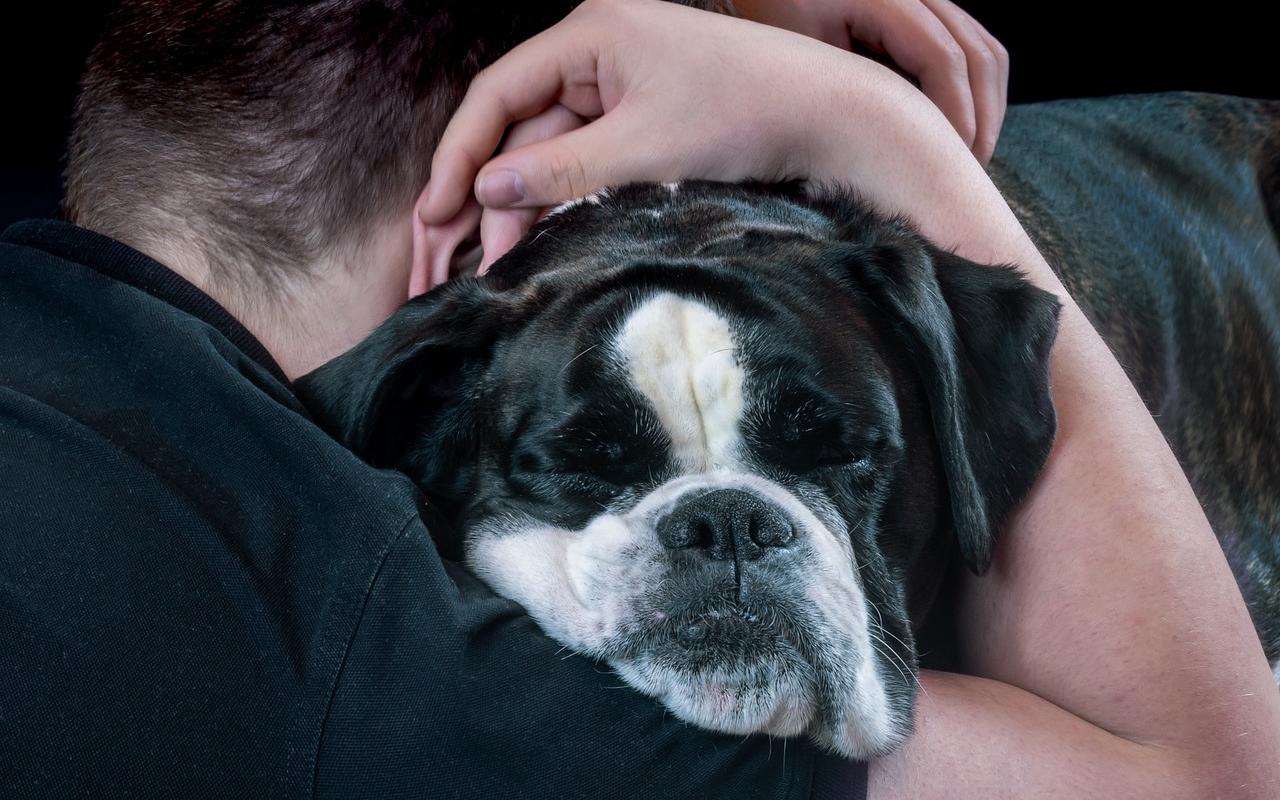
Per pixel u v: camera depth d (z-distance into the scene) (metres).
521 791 1.19
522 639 1.30
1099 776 1.38
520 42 1.88
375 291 1.77
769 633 1.38
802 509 1.49
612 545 1.47
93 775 1.09
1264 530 2.73
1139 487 1.59
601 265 1.72
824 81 1.84
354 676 1.17
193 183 1.65
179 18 1.72
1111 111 2.93
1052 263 2.47
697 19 1.83
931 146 1.85
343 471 1.26
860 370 1.60
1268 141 2.96
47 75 3.02
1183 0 3.67
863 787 1.33
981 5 3.80
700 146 1.84
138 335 1.32
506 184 1.76
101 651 1.12
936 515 1.71
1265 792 1.44
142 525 1.18
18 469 1.19
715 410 1.55
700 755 1.30
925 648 1.82
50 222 1.48
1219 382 2.71
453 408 1.75
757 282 1.63
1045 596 1.57
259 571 1.20
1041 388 1.65
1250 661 1.50
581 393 1.56
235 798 1.12
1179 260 2.70
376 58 1.71
